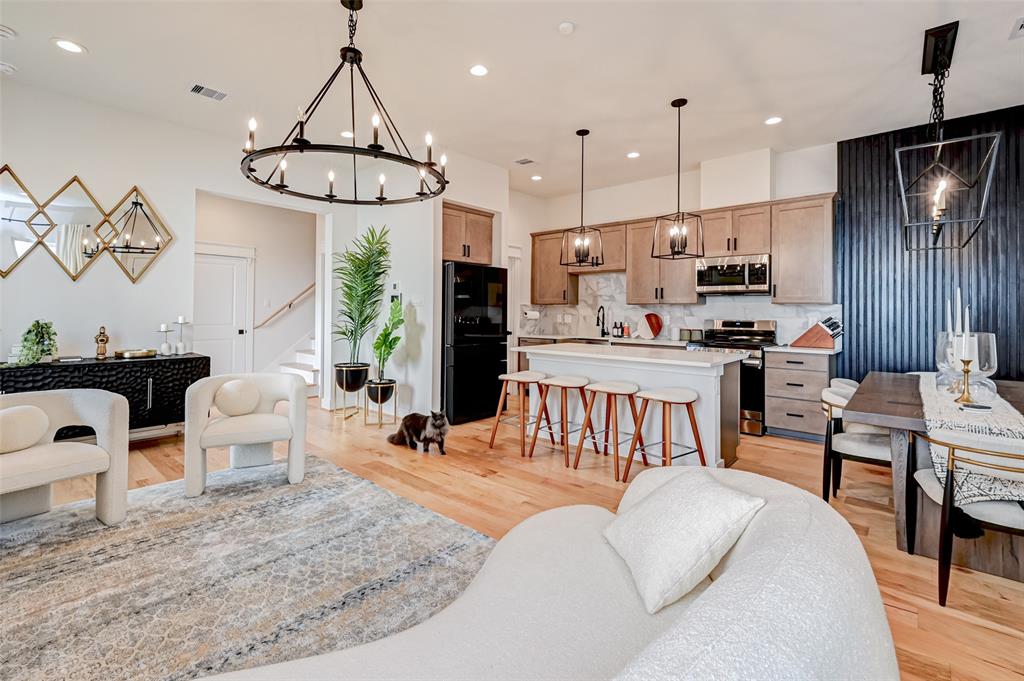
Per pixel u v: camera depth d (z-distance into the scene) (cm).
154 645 165
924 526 232
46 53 320
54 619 178
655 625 107
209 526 257
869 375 352
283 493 305
